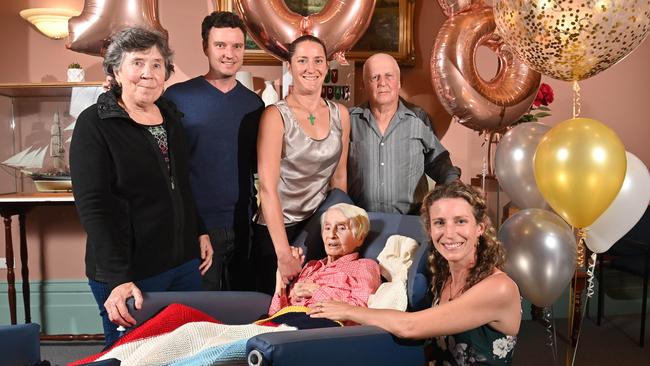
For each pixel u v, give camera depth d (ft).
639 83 15.74
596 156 9.05
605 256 15.75
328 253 9.23
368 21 12.66
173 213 8.92
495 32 12.63
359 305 8.43
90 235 8.34
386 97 11.34
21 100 14.61
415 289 8.11
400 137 11.54
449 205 7.52
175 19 14.69
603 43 9.37
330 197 10.30
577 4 9.14
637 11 9.18
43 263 14.99
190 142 10.25
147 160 8.67
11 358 7.22
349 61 13.84
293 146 10.02
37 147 14.66
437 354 7.76
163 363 7.25
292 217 10.39
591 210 9.35
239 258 10.78
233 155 10.44
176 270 9.11
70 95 14.56
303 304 8.77
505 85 12.76
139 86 8.59
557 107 15.58
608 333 14.74
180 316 8.09
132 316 8.31
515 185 10.80
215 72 10.38
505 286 7.35
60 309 14.99
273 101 13.70
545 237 9.73
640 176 10.13
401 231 9.30
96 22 12.45
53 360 13.24
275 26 12.30
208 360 6.90
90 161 8.36
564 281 9.88
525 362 12.94
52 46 14.66
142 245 8.68
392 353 7.13
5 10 14.58
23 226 13.96
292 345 6.50
